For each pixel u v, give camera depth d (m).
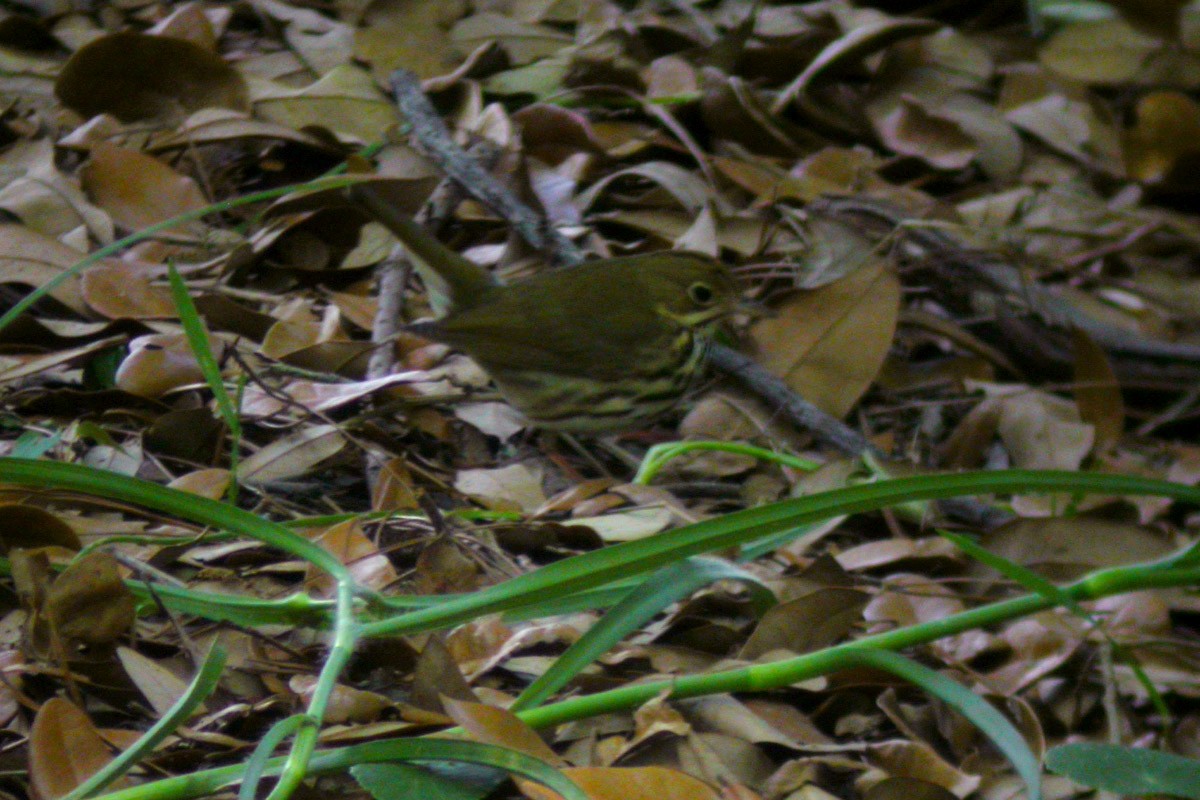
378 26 12.18
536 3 13.06
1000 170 13.90
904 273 11.47
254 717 5.90
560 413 8.76
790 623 6.79
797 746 6.16
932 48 14.46
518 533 7.64
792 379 10.01
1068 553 8.67
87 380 8.38
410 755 5.02
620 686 6.39
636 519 8.02
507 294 8.77
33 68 11.23
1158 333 12.84
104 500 7.19
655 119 12.52
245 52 11.96
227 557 7.00
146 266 9.26
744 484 9.29
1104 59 14.95
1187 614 9.05
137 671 5.82
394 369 9.09
